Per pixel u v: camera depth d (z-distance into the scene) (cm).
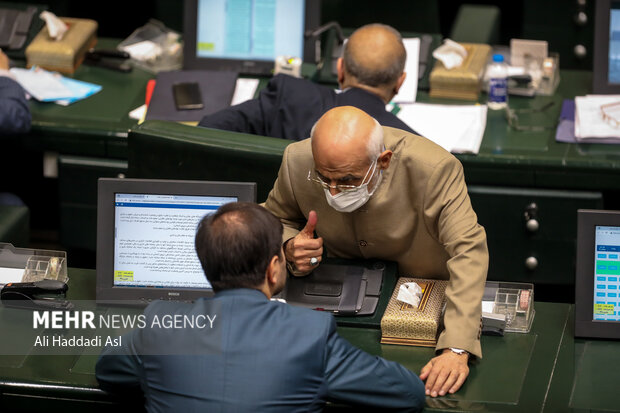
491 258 1248
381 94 1072
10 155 1430
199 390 720
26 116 1237
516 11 1909
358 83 1069
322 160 821
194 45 1401
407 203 872
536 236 1224
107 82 1380
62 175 1281
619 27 1320
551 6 1516
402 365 809
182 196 867
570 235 1217
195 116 1273
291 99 1119
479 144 1220
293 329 734
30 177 1452
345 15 1566
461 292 824
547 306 912
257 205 761
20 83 1323
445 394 787
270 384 717
